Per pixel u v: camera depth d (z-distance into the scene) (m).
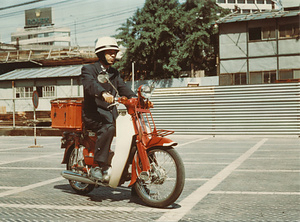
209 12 34.38
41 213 4.37
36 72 35.12
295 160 8.99
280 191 5.52
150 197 4.73
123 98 4.62
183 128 18.86
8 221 4.05
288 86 17.17
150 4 34.56
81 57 35.75
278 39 31.22
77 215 4.27
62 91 32.91
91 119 4.88
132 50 33.41
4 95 34.88
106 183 4.79
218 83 32.31
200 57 34.66
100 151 4.74
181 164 4.39
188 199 5.03
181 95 18.88
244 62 32.09
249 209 4.48
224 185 6.01
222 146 12.83
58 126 5.38
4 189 5.82
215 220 4.01
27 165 8.58
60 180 6.62
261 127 17.59
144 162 4.52
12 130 22.16
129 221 4.00
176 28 35.00
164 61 34.53
